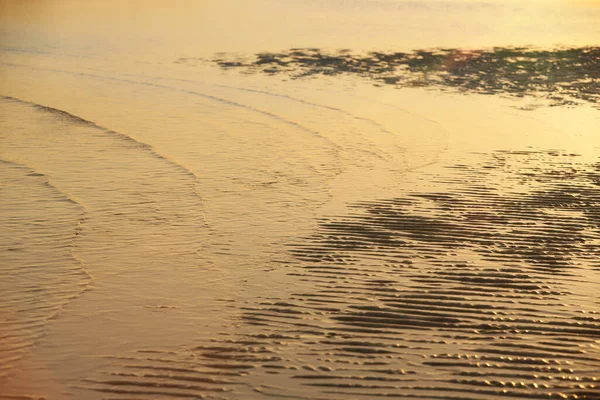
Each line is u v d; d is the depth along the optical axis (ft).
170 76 63.31
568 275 24.45
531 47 82.07
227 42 84.99
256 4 135.95
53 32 91.40
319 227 28.94
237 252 26.55
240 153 40.01
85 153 39.50
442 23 108.37
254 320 21.36
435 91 57.77
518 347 19.71
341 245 27.14
